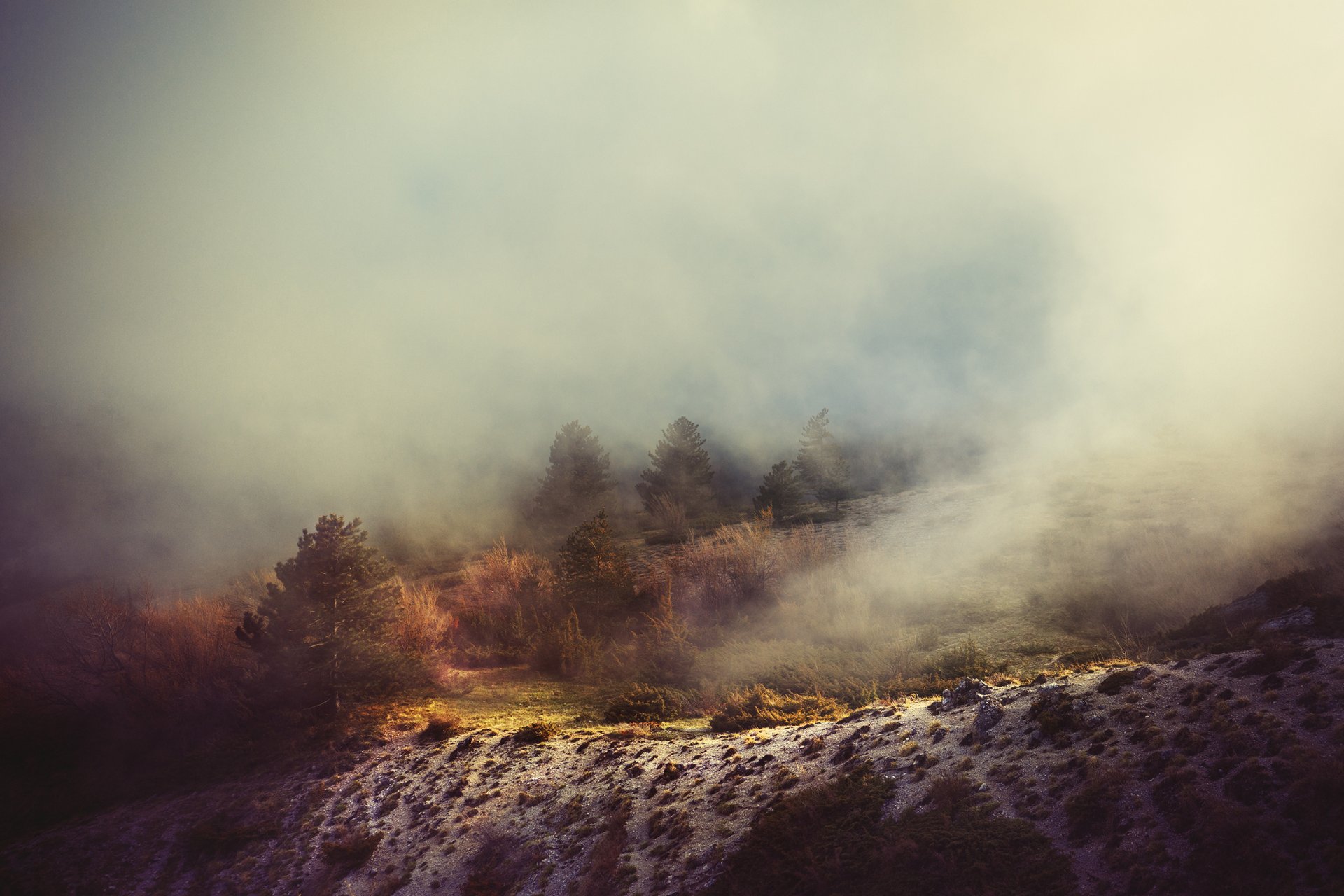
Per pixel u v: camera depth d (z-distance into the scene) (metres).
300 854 13.50
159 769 16.89
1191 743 8.31
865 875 8.27
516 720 17.56
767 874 8.90
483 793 13.67
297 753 16.73
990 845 7.99
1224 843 6.86
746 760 12.20
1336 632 9.98
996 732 10.23
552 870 10.89
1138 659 12.50
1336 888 5.95
